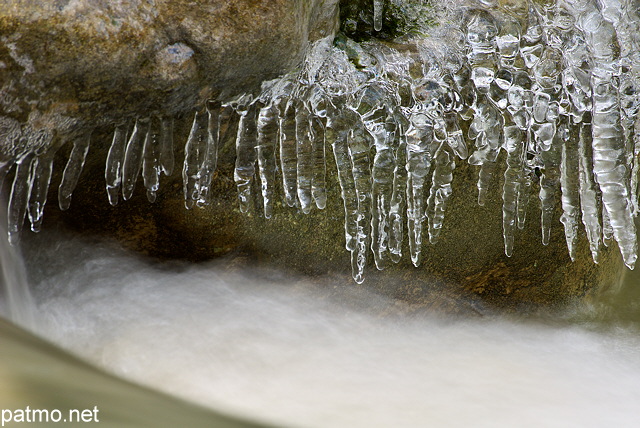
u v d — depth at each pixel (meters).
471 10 4.47
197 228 4.39
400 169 4.41
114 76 3.45
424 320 5.11
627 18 4.64
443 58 4.38
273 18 3.62
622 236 4.71
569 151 4.78
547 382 4.70
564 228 5.02
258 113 4.07
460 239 4.99
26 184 3.65
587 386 4.71
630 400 4.61
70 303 4.15
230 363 4.15
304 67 4.05
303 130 4.18
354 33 4.36
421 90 4.33
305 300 4.68
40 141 3.52
